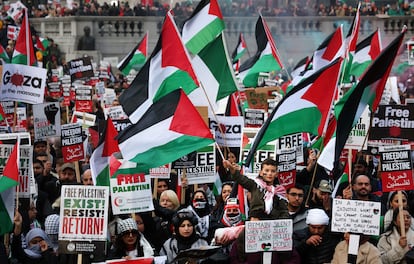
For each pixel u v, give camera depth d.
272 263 13.59
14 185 13.82
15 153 13.87
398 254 14.46
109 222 15.38
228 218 15.37
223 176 20.03
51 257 14.71
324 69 15.83
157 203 16.48
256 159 17.75
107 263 13.12
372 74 15.14
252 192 14.20
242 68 28.70
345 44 23.97
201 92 19.77
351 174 18.34
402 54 38.84
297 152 18.75
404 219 14.63
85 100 29.56
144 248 14.09
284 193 14.23
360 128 18.36
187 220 14.31
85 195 13.45
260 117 22.08
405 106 17.94
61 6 71.75
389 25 65.94
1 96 21.36
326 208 16.34
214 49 19.92
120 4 74.19
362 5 67.69
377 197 16.94
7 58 33.91
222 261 14.01
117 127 20.72
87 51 66.12
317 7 66.12
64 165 18.98
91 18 67.00
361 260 13.70
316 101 15.89
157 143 15.13
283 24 65.69
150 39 67.56
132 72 41.09
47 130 21.64
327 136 17.31
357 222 13.51
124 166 15.20
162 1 73.31
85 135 21.95
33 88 21.30
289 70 58.06
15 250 14.67
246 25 65.81
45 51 48.56
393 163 15.27
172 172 19.09
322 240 14.14
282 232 13.48
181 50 17.22
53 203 18.38
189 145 15.14
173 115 15.20
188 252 13.23
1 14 61.44
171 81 17.30
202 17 20.41
